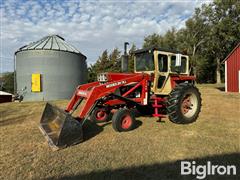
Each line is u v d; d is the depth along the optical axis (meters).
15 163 3.82
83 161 3.85
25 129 6.08
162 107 6.62
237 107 8.78
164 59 6.68
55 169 3.58
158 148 4.39
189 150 4.27
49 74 19.98
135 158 3.95
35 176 3.38
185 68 7.45
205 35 39.22
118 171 3.50
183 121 6.20
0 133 5.73
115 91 5.70
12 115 8.64
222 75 44.56
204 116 7.18
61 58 20.41
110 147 4.46
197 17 39.78
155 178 3.31
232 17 34.59
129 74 6.04
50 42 21.36
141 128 5.80
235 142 4.65
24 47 21.33
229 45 35.84
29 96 19.95
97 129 5.74
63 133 4.46
